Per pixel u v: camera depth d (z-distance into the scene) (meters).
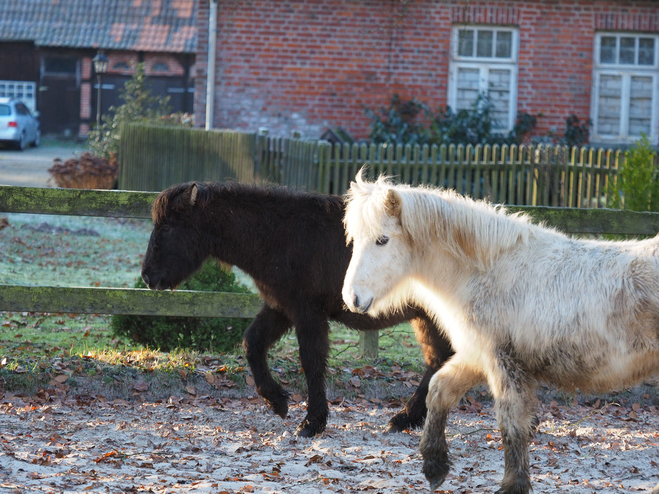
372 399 8.57
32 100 46.56
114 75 46.41
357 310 5.40
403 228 5.49
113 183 23.17
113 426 7.16
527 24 21.38
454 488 5.82
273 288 7.19
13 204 8.34
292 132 20.69
